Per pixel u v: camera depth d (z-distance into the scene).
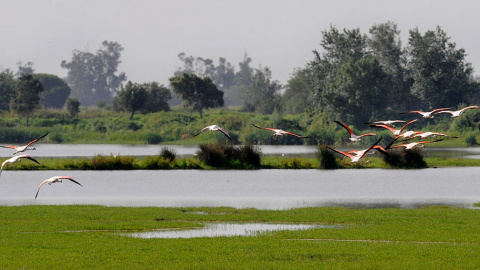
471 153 103.62
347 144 133.75
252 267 24.33
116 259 25.69
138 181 60.53
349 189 54.91
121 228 34.09
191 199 48.66
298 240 30.03
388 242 29.70
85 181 60.31
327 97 152.88
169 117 158.50
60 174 66.19
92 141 144.75
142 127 158.62
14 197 49.78
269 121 149.12
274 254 26.64
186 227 34.81
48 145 132.88
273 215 38.97
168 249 27.67
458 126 142.88
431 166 75.81
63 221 36.06
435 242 29.78
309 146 129.00
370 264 24.77
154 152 105.19
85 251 27.30
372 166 75.00
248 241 29.77
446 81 160.25
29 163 72.31
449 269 23.94
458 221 35.94
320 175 66.25
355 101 151.62
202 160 74.31
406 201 47.38
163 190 54.06
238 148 76.44
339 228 33.84
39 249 27.70
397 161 75.38
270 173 68.31
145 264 24.81
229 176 65.12
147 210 40.81
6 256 26.11
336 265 24.66
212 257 26.11
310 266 24.55
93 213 39.19
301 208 42.38
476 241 29.83
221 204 45.69
